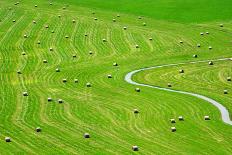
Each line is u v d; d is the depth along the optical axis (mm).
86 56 122188
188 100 87500
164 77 103250
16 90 96500
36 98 90875
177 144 67875
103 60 118688
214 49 124750
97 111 82688
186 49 125750
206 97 89375
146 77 103750
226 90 91625
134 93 92562
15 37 137875
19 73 109062
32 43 133000
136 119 78375
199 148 66438
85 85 98750
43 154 65688
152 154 64750
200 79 100812
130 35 138000
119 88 96125
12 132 73938
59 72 109125
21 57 122000
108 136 71250
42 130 74438
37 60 119375
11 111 83812
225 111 81688
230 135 70812
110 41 133625
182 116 79250
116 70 109938
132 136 71188
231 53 120562
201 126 74625
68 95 92250
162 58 118875
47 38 136875
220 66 109750
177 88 95375
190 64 112688
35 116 80875
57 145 68438
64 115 80938
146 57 120312
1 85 100250
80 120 78438
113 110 83000
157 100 87875
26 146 68438
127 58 119875
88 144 68500
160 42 131875
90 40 134750
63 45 131125
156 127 74562
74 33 140625
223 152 65062
